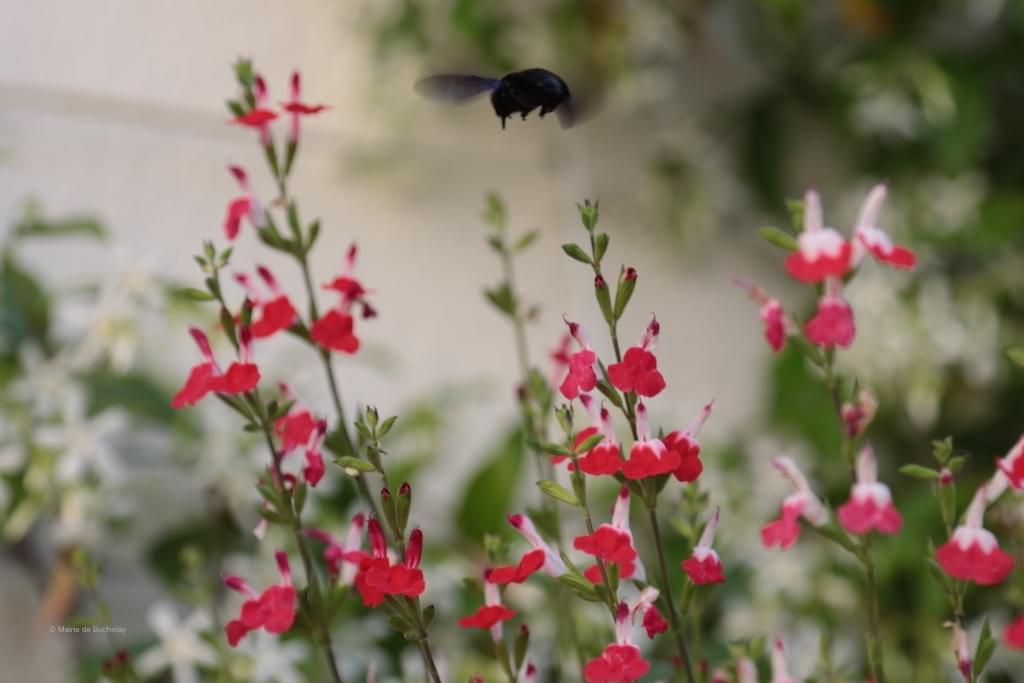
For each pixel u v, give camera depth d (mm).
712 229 3025
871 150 2980
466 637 1931
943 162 2791
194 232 2508
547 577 1778
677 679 1646
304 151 2654
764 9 3004
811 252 1618
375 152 2711
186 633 1886
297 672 1901
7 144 2375
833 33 3045
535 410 1719
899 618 2152
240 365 1628
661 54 2967
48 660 2250
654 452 1586
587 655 1756
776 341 1639
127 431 2227
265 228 1656
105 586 2256
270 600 1625
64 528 1994
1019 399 2812
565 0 2830
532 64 2836
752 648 1649
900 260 1614
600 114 2941
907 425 2805
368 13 2752
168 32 2541
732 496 2314
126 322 2047
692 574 1598
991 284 2738
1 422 1992
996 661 1966
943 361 2656
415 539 1587
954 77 2824
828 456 2672
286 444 1631
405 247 2723
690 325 3014
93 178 2439
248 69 1672
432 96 1665
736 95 3072
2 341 2094
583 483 1593
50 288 2262
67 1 2457
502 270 2809
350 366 2570
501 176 2836
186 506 2227
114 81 2480
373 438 1591
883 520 1604
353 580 1630
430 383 2695
